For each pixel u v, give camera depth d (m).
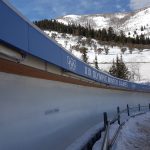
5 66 4.79
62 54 8.18
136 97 24.86
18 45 4.92
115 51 103.81
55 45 7.42
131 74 67.19
